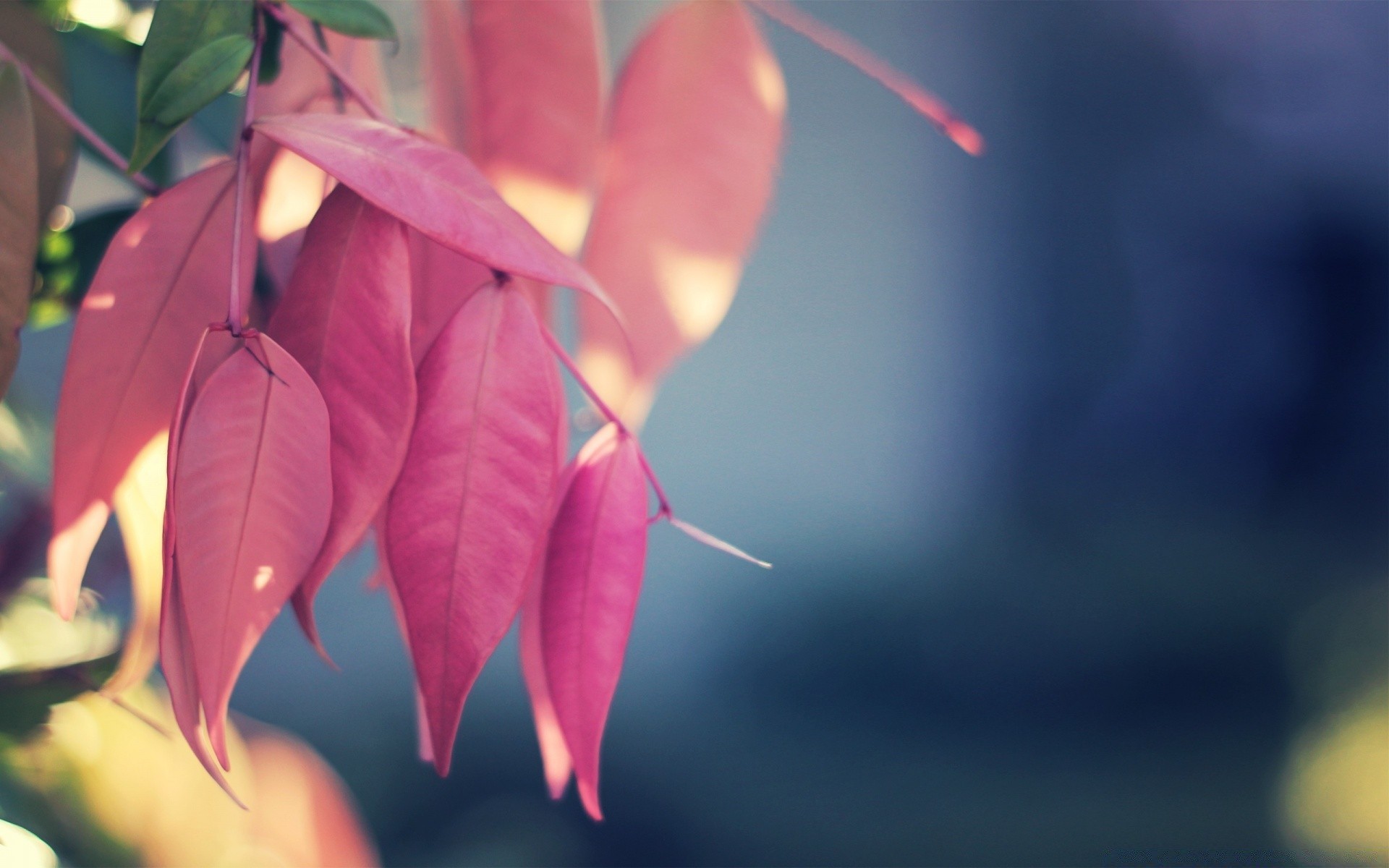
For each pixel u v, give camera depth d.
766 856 4.95
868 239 7.16
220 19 0.56
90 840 0.66
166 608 0.53
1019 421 7.79
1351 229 8.63
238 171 0.54
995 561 7.25
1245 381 8.58
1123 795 5.66
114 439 0.55
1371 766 5.58
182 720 0.54
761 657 6.57
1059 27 7.86
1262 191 8.64
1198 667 6.76
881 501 7.28
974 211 7.51
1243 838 5.21
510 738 4.76
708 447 6.81
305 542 0.54
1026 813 5.40
